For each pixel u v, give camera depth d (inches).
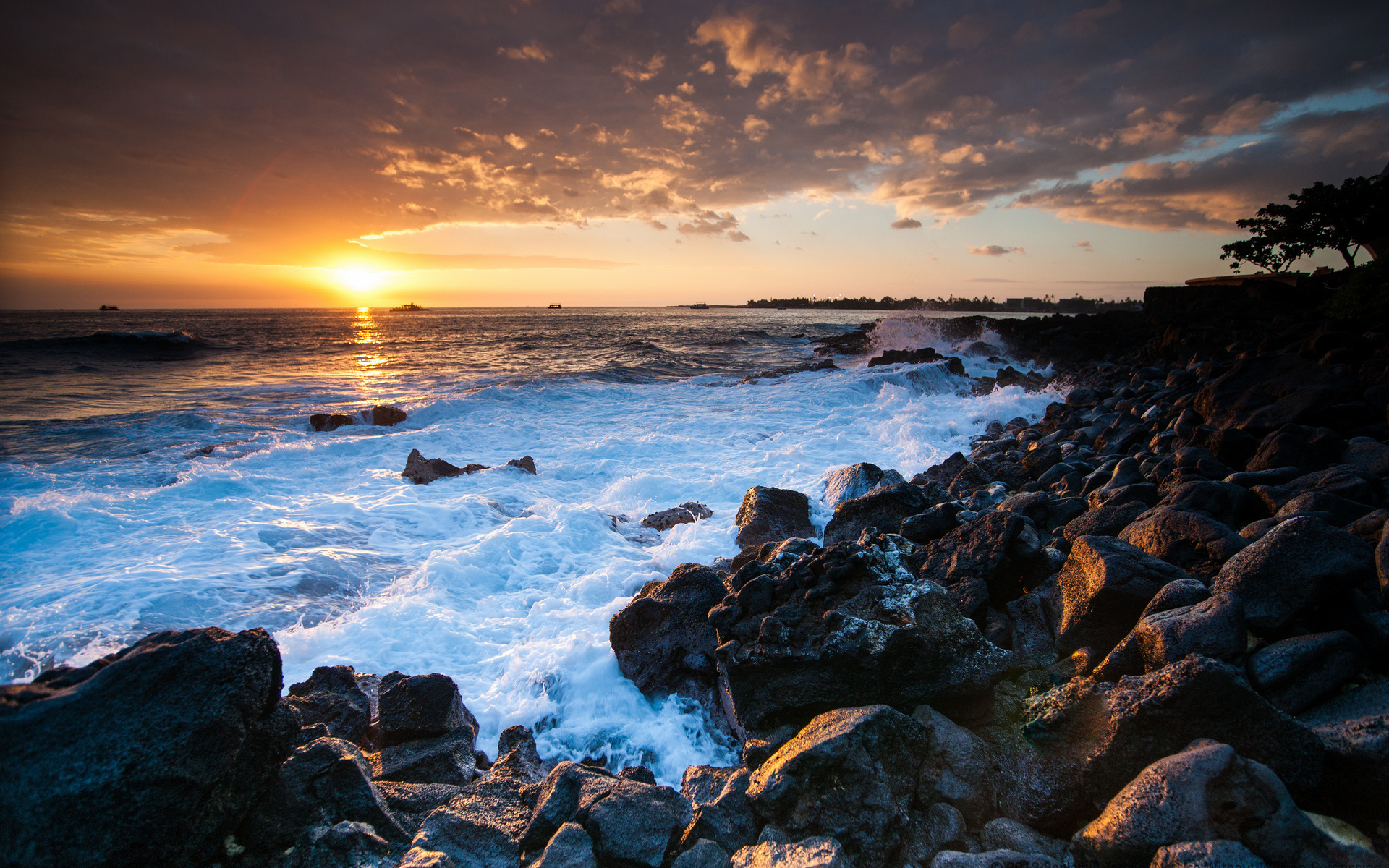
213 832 114.0
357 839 116.9
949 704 157.0
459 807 132.5
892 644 155.1
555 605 243.1
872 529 252.5
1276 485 233.6
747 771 145.8
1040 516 253.6
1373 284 565.6
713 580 210.7
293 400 740.0
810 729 143.7
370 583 265.4
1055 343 1170.0
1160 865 97.7
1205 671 114.4
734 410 639.8
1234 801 100.7
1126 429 405.1
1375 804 103.6
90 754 100.8
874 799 126.8
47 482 377.1
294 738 131.2
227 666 117.2
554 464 441.1
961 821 127.6
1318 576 140.3
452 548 301.7
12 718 97.3
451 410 610.5
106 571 256.2
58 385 849.5
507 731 171.0
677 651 195.8
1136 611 158.1
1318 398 331.0
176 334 1440.7
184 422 571.8
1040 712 141.6
